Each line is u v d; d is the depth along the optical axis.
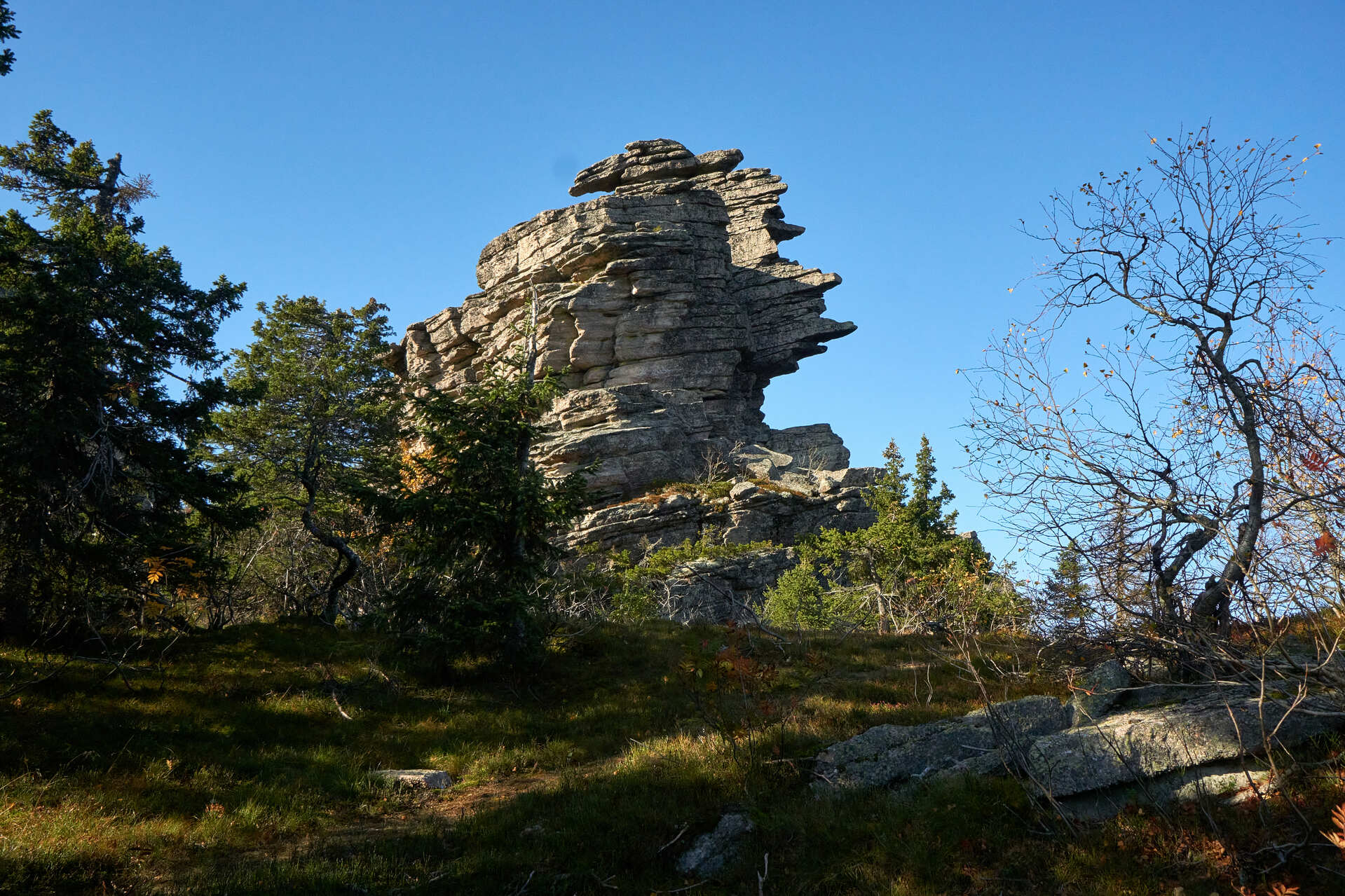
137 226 33.28
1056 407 8.88
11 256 16.97
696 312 67.44
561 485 19.81
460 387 65.75
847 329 78.06
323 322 45.19
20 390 16.84
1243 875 6.81
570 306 62.38
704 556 42.31
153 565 17.22
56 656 16.03
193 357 19.86
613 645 20.16
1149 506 8.64
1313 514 7.67
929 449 45.28
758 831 9.38
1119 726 8.94
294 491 35.41
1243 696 8.81
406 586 18.58
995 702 12.47
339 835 10.82
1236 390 8.86
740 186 82.31
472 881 9.08
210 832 10.46
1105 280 9.80
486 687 17.66
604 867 9.20
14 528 16.53
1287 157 8.88
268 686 16.53
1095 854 7.62
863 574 40.62
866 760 10.41
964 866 7.99
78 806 10.63
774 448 71.56
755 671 13.71
